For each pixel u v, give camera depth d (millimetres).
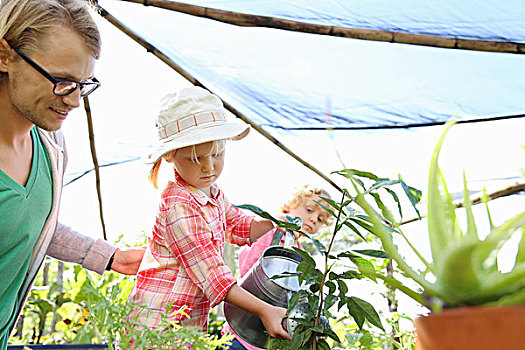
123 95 2258
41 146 1230
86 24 1033
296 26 1771
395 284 432
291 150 2455
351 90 2029
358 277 1023
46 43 986
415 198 662
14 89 1009
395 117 2158
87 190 2867
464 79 1925
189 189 1604
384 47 1810
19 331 2471
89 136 2465
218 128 1529
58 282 2740
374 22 1715
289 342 1172
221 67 2039
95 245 1556
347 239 5250
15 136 1117
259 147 2541
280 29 1794
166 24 1880
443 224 406
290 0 1676
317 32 1777
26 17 978
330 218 2666
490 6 1576
